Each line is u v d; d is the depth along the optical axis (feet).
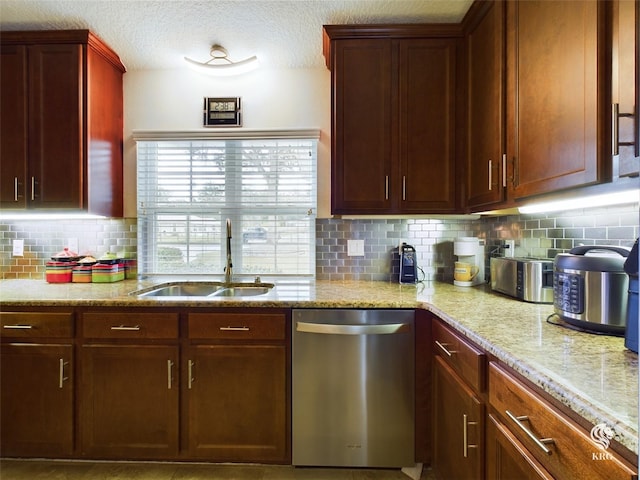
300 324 4.89
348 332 4.79
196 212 7.32
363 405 4.91
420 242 6.96
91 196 6.17
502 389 2.91
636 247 2.68
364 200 5.80
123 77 7.16
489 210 4.85
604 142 2.81
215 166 7.28
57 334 5.01
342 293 5.53
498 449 2.99
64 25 5.86
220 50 6.47
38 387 5.04
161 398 5.00
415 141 5.76
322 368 4.94
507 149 4.34
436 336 4.57
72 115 6.00
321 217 7.09
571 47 3.19
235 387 4.99
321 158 7.13
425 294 5.41
